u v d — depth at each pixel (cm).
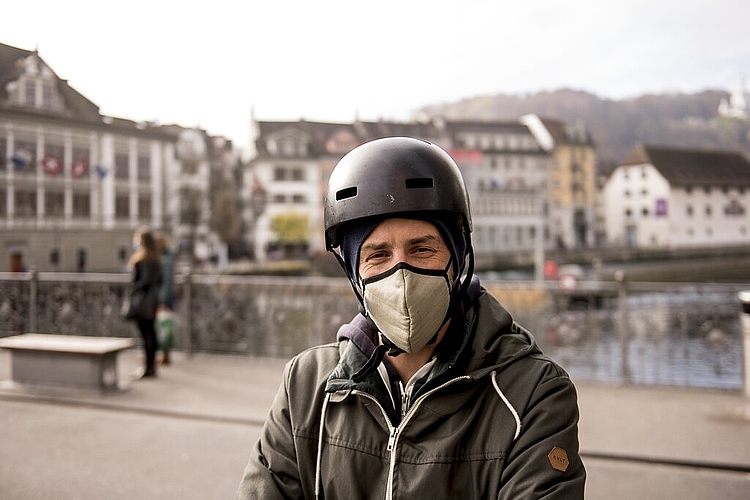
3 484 345
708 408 489
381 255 114
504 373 113
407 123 6594
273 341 791
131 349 790
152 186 4372
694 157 7644
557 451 102
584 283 708
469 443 109
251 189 5897
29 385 553
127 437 429
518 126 7106
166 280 650
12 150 2930
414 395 113
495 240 6694
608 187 7756
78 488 341
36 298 846
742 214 7525
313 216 5838
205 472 364
